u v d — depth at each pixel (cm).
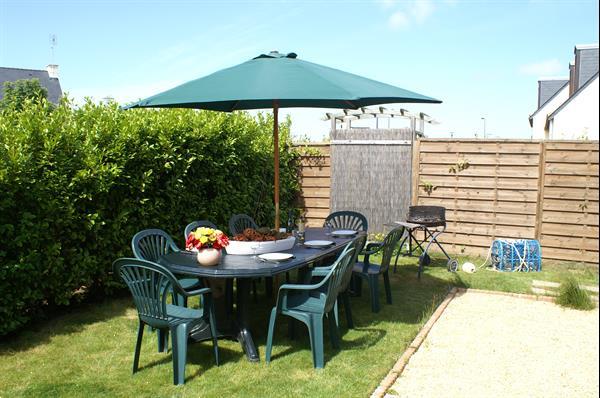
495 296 604
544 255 789
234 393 332
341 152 905
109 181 502
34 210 441
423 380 361
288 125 943
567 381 362
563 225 777
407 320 500
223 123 688
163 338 405
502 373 375
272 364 382
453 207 841
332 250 466
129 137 522
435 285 645
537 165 785
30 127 443
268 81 407
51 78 2898
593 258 762
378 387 345
